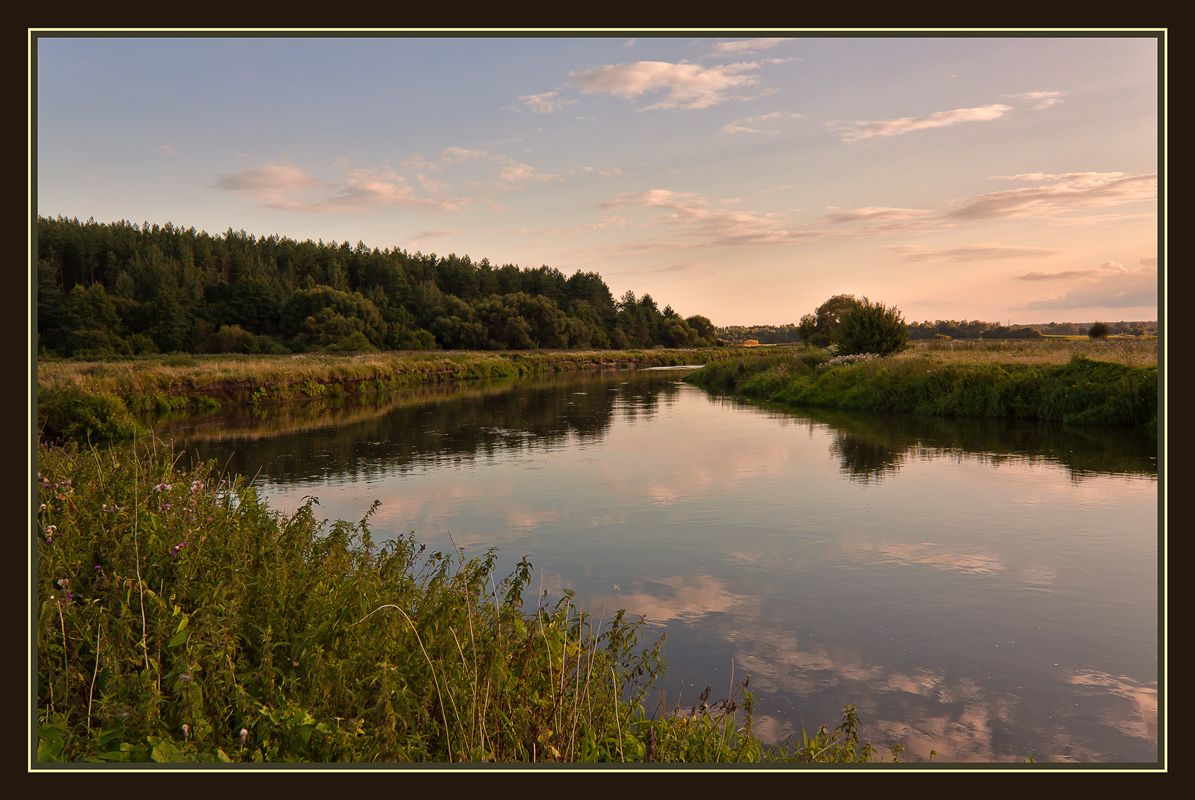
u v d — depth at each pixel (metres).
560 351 89.94
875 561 8.30
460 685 3.80
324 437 19.61
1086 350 26.12
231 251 108.88
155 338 78.31
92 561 4.25
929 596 7.20
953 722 4.89
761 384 32.97
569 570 8.07
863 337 32.62
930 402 23.42
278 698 3.40
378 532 9.55
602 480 13.27
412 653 3.99
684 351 105.06
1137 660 5.81
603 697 4.30
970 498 11.21
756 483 12.77
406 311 96.12
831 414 24.00
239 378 31.92
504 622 4.46
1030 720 4.93
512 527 9.91
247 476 13.66
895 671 5.64
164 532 4.61
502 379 52.34
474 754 3.35
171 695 3.38
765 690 5.32
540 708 3.97
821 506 10.93
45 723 3.08
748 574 7.91
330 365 40.09
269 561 4.80
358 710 3.46
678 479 13.27
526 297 102.50
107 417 19.44
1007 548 8.70
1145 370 18.75
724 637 6.25
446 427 22.00
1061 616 6.69
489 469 14.51
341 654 3.83
